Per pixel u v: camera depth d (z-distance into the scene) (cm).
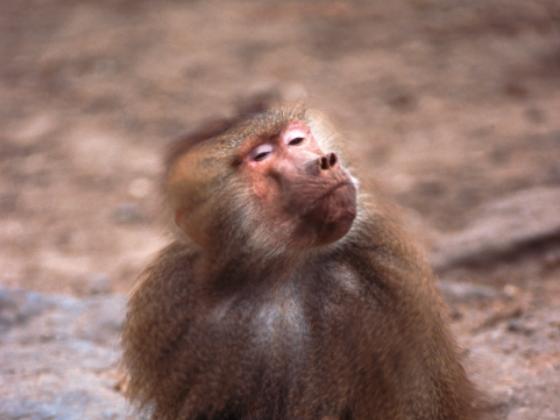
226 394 1636
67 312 2581
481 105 4281
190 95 4544
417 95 4406
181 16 5541
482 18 5203
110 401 2066
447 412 1720
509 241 2909
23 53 5219
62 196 3788
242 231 1647
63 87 4769
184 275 1675
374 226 1639
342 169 1634
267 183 1644
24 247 3397
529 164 3666
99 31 5416
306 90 4466
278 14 5462
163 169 1725
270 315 1636
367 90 4478
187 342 1648
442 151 3869
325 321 1611
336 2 5575
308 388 1614
